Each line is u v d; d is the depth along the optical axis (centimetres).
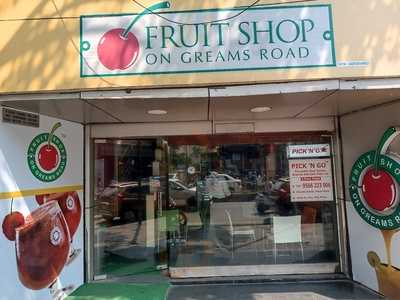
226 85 423
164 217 641
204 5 426
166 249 643
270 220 627
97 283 585
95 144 627
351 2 425
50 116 518
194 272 616
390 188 495
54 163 521
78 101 438
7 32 424
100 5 427
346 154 585
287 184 626
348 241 588
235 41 422
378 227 518
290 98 458
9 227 438
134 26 424
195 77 419
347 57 419
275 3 426
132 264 640
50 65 420
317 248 617
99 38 423
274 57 420
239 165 630
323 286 559
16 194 451
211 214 632
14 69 419
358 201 550
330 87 419
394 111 487
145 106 479
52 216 512
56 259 516
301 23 423
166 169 637
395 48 420
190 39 423
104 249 629
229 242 627
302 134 618
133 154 647
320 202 621
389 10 424
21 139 464
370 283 539
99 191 628
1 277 424
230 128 621
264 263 620
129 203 653
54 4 426
